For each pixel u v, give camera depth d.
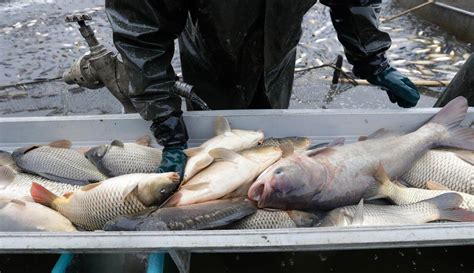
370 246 1.73
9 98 4.51
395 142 2.45
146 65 2.22
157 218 1.95
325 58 6.14
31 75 5.46
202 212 2.04
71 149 2.55
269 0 2.27
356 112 2.63
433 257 2.12
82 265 1.84
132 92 2.33
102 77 2.91
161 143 2.40
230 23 2.38
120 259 1.88
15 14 7.57
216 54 2.66
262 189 2.12
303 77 5.35
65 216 2.19
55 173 2.46
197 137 2.66
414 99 2.84
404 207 2.17
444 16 6.93
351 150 2.35
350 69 5.78
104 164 2.46
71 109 4.38
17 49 6.21
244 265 2.06
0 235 1.73
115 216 2.13
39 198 2.21
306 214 2.11
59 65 5.75
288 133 2.67
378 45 2.73
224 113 2.62
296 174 2.13
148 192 2.10
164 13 2.20
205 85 3.01
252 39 2.52
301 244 1.70
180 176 2.23
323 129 2.67
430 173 2.45
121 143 2.48
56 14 7.60
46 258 2.09
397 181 2.47
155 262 1.72
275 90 2.95
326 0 2.70
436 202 2.14
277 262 2.07
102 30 6.89
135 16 2.19
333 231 1.74
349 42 2.76
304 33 7.04
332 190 2.21
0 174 2.37
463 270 2.05
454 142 2.50
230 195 2.24
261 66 2.71
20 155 2.45
